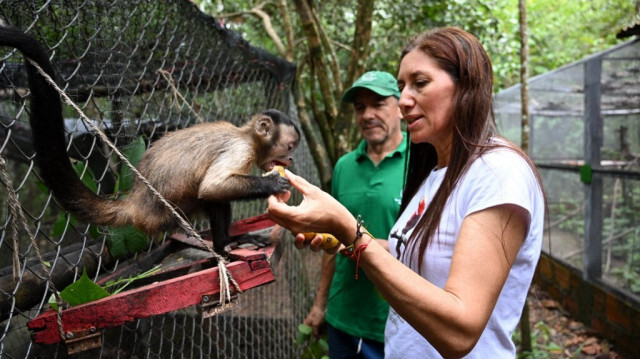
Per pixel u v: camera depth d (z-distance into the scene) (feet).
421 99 6.16
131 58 8.53
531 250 5.74
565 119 23.32
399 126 13.07
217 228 8.80
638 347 16.85
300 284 18.07
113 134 8.27
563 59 35.63
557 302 23.62
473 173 5.64
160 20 9.35
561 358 17.87
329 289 14.58
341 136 17.57
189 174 8.72
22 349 6.76
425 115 6.22
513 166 5.42
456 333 4.94
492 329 5.89
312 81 18.30
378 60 24.41
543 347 18.16
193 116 11.66
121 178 8.52
